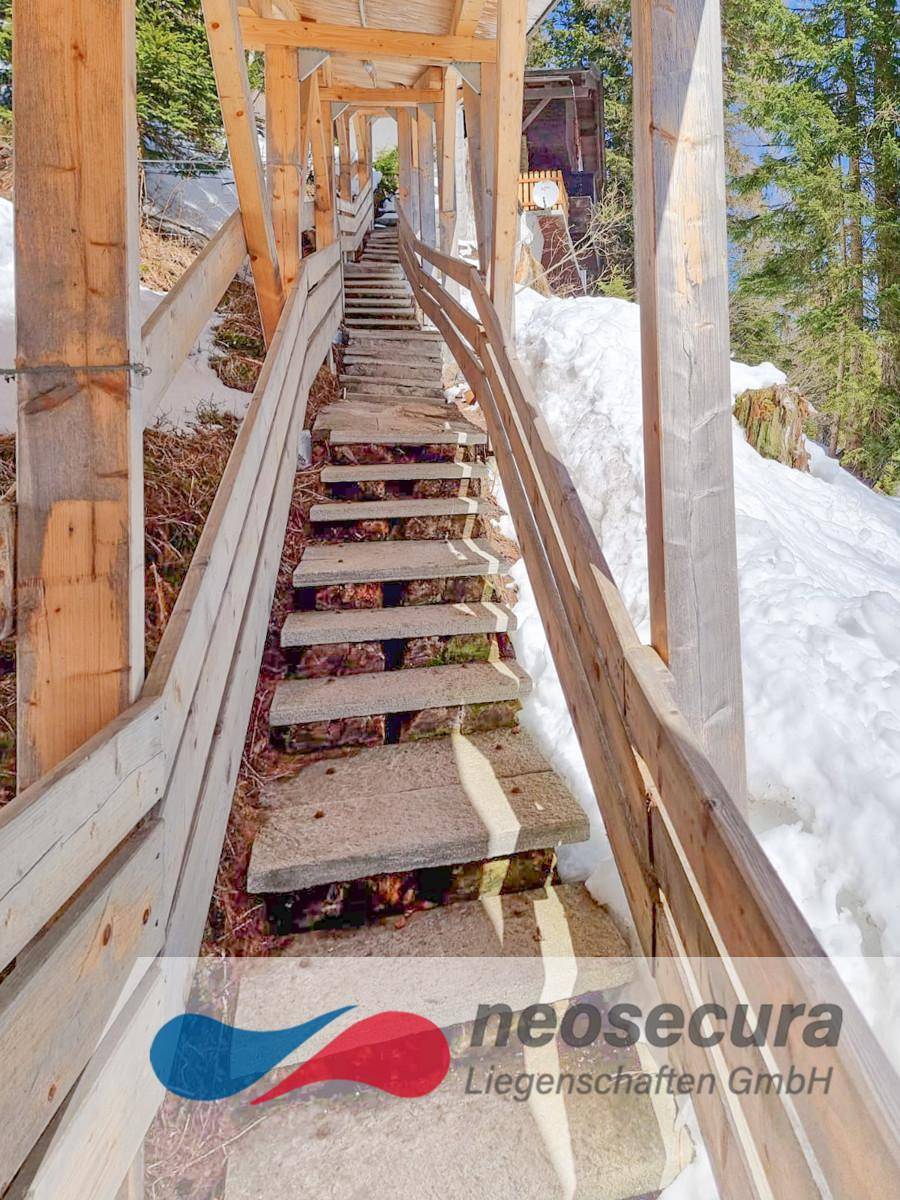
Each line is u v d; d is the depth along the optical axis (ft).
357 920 4.93
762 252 34.58
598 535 9.11
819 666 5.94
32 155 3.23
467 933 4.79
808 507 12.38
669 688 3.65
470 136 12.39
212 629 4.37
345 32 10.80
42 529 3.27
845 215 30.81
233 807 5.32
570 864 5.44
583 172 38.55
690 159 3.59
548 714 6.72
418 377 14.33
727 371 3.79
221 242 6.64
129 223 3.32
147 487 7.02
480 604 7.91
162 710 3.31
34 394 3.26
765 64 31.81
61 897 2.38
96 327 3.29
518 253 26.94
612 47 43.88
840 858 4.77
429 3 11.51
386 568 7.78
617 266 36.47
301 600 7.71
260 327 11.47
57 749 3.28
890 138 29.94
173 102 14.43
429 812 5.33
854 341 30.91
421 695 6.42
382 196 35.60
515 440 7.26
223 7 7.10
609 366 11.41
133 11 3.40
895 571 10.72
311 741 6.25
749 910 2.50
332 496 9.53
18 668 3.28
